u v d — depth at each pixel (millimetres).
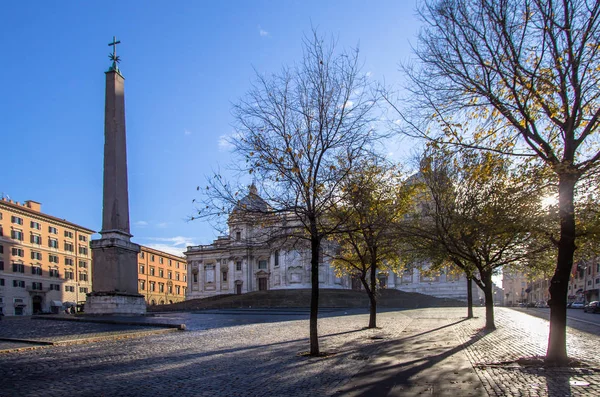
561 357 11930
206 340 20688
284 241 16781
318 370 12164
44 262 80438
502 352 14883
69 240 87438
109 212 35469
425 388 9758
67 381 11039
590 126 11484
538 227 12836
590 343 17312
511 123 12648
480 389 9469
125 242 35969
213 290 100000
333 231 16234
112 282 34875
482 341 18406
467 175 16516
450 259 25469
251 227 16609
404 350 15945
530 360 12297
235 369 12531
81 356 15414
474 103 12938
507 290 161875
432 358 13859
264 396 9375
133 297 36719
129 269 36656
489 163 13227
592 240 13750
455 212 18234
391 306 67812
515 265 26547
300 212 15734
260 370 12305
